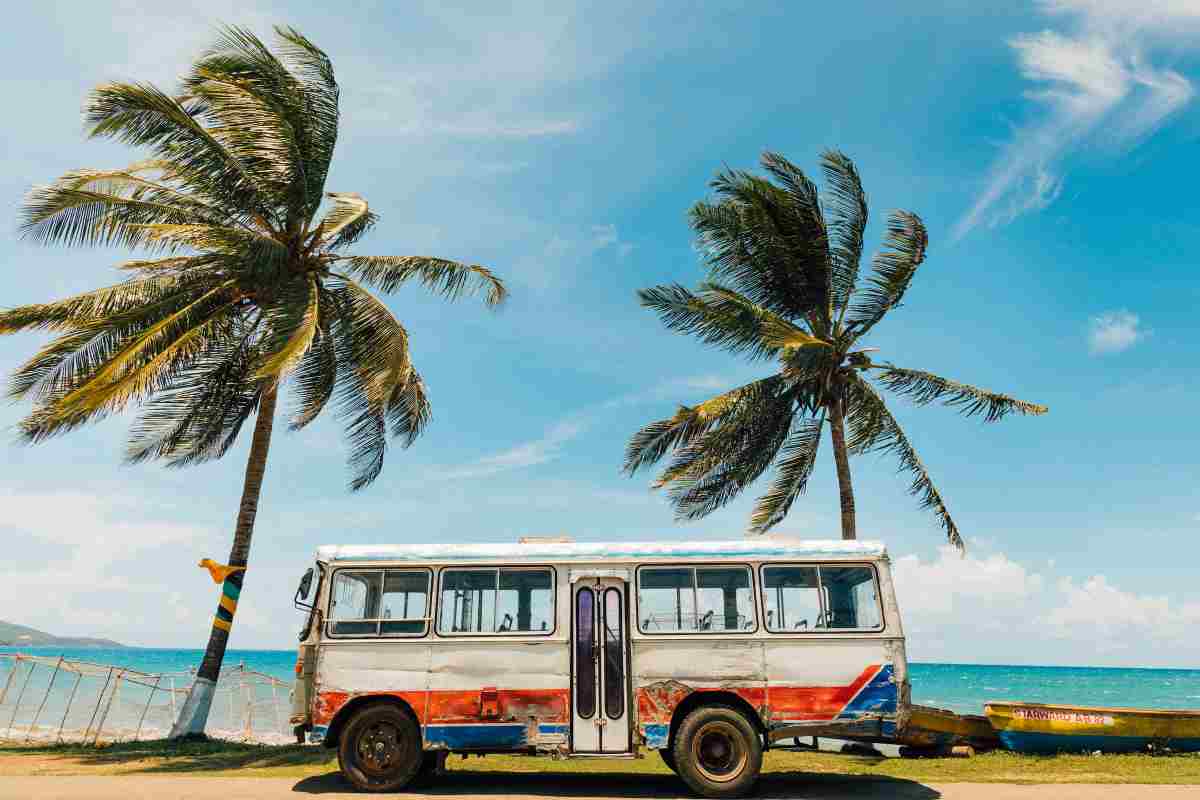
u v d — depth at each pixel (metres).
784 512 20.48
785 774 11.87
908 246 18.66
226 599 15.95
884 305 18.84
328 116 17.17
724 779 9.91
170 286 15.53
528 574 10.73
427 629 10.47
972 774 11.86
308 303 15.25
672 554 10.77
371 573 10.73
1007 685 95.75
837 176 19.23
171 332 15.32
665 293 18.16
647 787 10.84
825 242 18.94
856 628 10.38
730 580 10.66
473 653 10.38
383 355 15.96
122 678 18.05
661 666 10.27
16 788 9.80
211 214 16.42
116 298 14.78
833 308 19.64
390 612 10.55
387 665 10.32
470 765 12.70
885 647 10.29
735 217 18.67
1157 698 74.19
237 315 16.77
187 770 12.04
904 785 10.80
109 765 12.52
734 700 10.30
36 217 14.45
